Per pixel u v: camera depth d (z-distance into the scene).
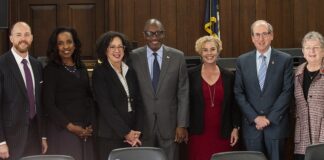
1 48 6.69
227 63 5.12
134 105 4.44
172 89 4.58
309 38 4.32
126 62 4.55
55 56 4.38
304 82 4.42
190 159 4.70
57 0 7.14
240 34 6.87
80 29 7.12
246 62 4.62
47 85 4.32
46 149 4.38
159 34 4.58
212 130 4.64
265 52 4.58
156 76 4.57
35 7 7.14
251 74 4.56
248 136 4.57
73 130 4.30
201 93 4.61
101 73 4.39
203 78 4.64
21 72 4.25
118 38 4.41
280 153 4.57
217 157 3.63
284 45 6.86
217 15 6.80
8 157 4.21
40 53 7.11
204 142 4.65
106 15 7.04
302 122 4.41
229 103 4.65
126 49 4.51
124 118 4.35
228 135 4.66
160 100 4.54
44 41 7.12
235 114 4.70
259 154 3.66
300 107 4.42
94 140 4.50
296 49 5.75
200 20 6.86
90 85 4.55
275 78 4.53
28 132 4.25
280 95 4.51
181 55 4.64
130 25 6.88
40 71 4.38
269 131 4.50
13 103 4.20
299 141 4.43
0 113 4.18
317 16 6.84
